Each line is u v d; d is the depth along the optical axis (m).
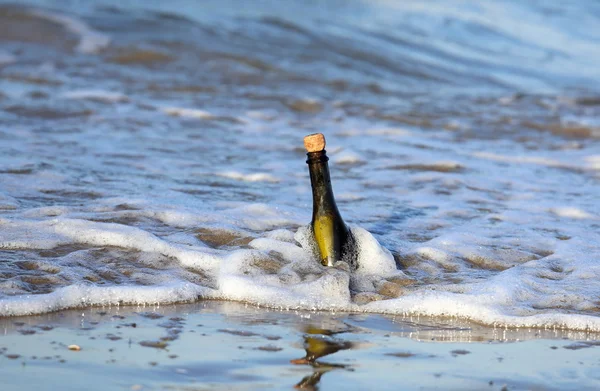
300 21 44.59
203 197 16.23
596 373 8.52
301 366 8.47
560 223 15.64
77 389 7.65
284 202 16.33
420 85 37.81
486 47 48.16
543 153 23.86
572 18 57.44
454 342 9.52
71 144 21.38
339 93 33.34
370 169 20.23
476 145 24.64
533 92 38.78
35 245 12.30
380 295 11.12
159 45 36.62
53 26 37.81
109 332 9.39
